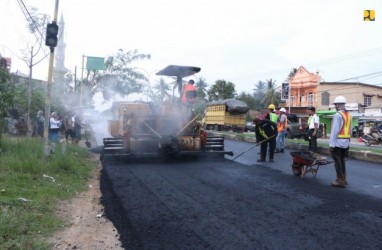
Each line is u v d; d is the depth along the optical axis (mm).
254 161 11500
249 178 8641
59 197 6422
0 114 11000
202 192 7207
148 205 6262
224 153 11773
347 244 4547
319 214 5750
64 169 8828
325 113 36156
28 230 4652
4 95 10984
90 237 4730
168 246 4492
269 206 6203
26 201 5758
